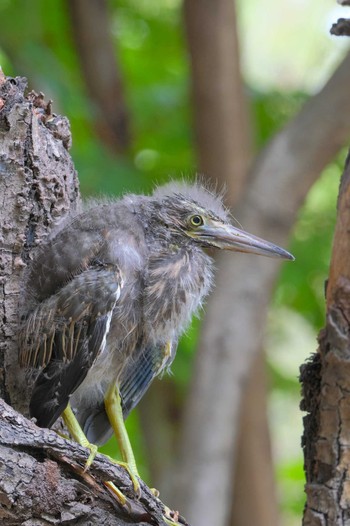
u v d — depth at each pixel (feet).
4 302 21.48
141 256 22.53
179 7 48.62
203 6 43.11
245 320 39.40
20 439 18.25
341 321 18.13
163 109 46.78
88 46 47.60
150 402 45.24
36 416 20.94
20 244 21.48
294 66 64.28
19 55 41.42
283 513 50.85
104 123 46.52
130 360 23.45
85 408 23.77
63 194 22.27
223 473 39.17
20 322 21.56
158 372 23.84
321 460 18.63
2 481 18.02
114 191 39.88
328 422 18.47
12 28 42.86
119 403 23.16
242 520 45.16
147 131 47.21
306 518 18.83
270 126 47.29
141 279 22.56
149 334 22.97
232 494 45.03
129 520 19.29
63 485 18.45
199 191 25.02
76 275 21.26
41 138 21.85
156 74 49.57
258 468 45.19
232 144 43.65
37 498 18.25
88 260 21.39
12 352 21.57
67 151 22.84
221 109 43.57
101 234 21.75
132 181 40.91
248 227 39.34
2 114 21.03
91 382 22.56
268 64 64.54
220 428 39.06
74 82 46.57
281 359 51.67
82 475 19.01
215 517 39.06
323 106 39.50
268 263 39.60
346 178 18.24
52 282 21.34
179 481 39.01
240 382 39.45
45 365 21.01
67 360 20.94
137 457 46.14
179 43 49.73
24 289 21.65
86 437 23.50
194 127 44.39
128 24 50.21
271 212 39.34
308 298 44.34
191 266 23.95
